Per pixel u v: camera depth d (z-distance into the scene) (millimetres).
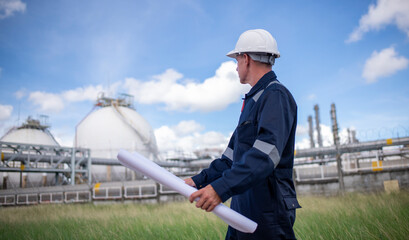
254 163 1584
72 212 11859
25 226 7887
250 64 2021
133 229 5703
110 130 51469
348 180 17453
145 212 9789
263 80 1932
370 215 5051
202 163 37531
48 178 44656
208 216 6582
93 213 10938
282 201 1771
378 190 16891
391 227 3965
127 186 19922
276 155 1623
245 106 1979
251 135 1859
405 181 16656
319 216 5773
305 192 17969
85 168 37281
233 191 1562
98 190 20984
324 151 24688
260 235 1748
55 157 32906
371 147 22562
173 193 18484
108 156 49812
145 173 1587
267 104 1743
